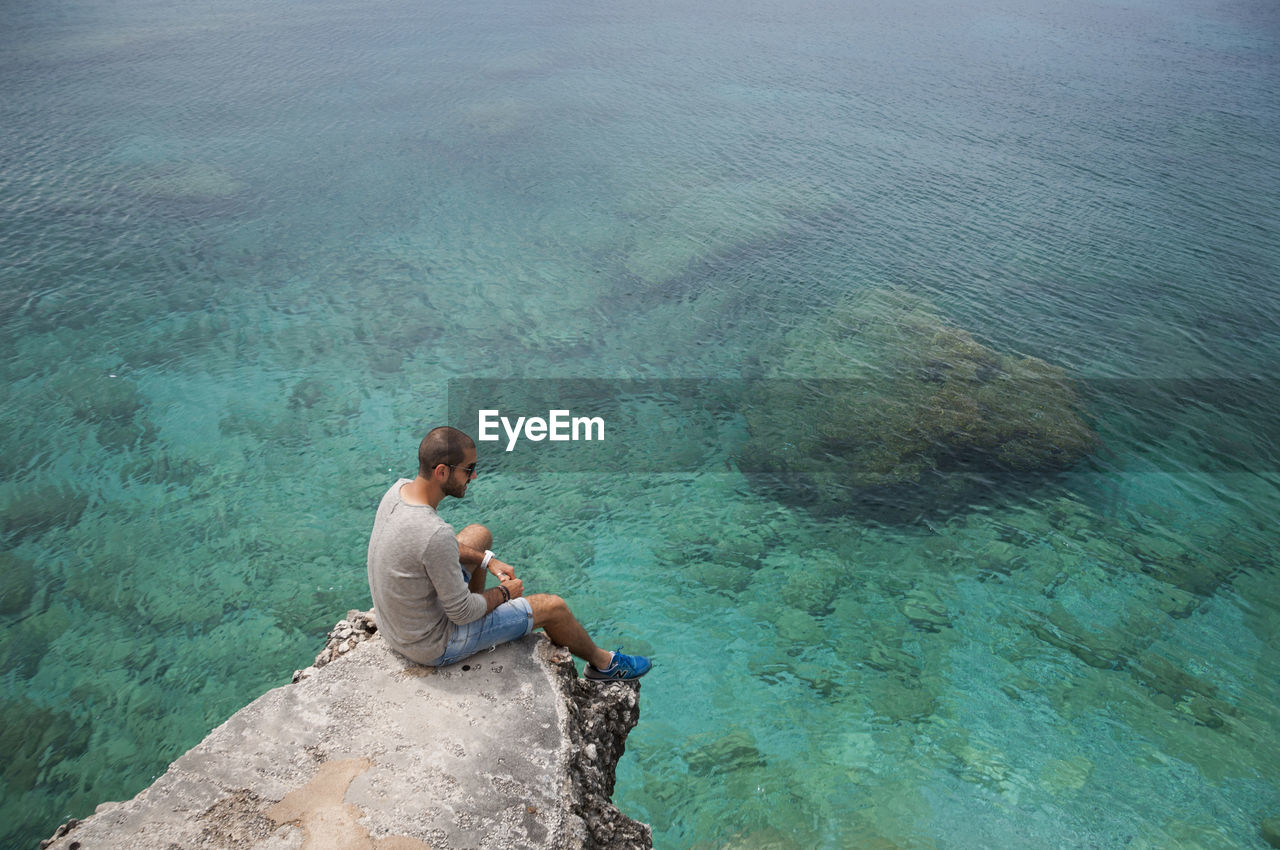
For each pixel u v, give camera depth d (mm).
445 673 4414
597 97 36562
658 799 9602
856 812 9484
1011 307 20188
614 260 22984
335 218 25172
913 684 11203
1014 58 42375
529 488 14648
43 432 15508
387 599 4168
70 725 10250
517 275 22141
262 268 22078
